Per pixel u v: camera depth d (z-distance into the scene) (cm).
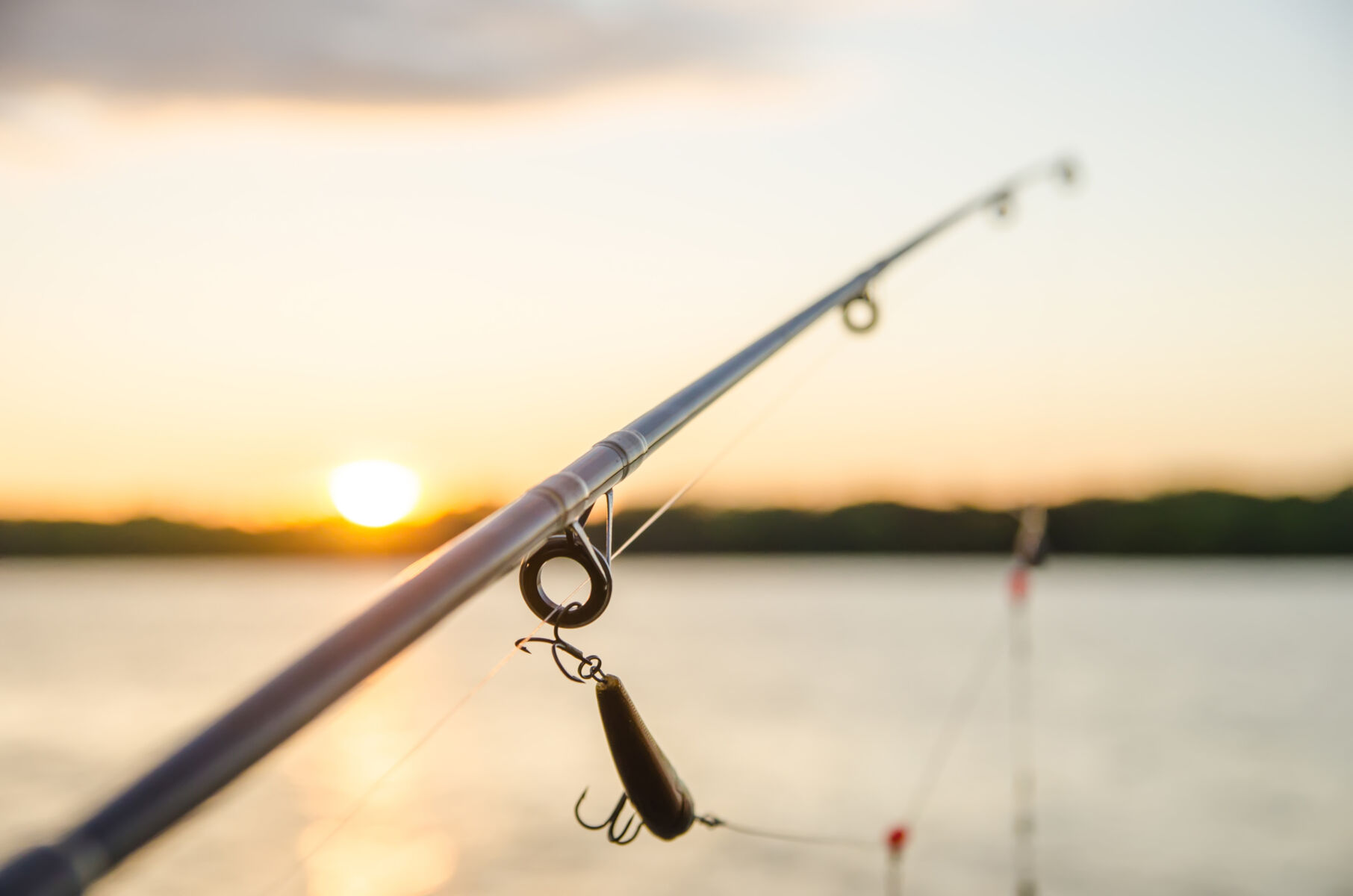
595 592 222
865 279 395
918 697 4566
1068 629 7312
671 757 3362
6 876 102
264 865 2231
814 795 2905
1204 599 9831
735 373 288
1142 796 2909
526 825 2509
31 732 3834
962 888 2209
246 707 127
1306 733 3716
